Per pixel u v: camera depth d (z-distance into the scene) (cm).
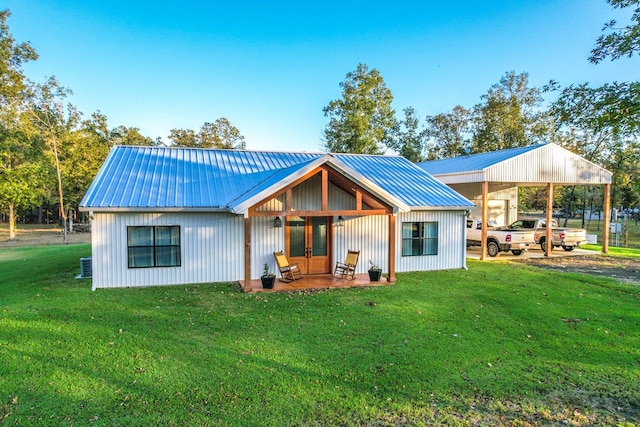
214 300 983
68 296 999
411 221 1442
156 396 504
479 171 1784
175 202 1138
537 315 882
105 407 475
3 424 438
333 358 630
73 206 3997
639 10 985
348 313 879
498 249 1831
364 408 485
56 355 622
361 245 1383
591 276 1348
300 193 1310
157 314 849
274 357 631
